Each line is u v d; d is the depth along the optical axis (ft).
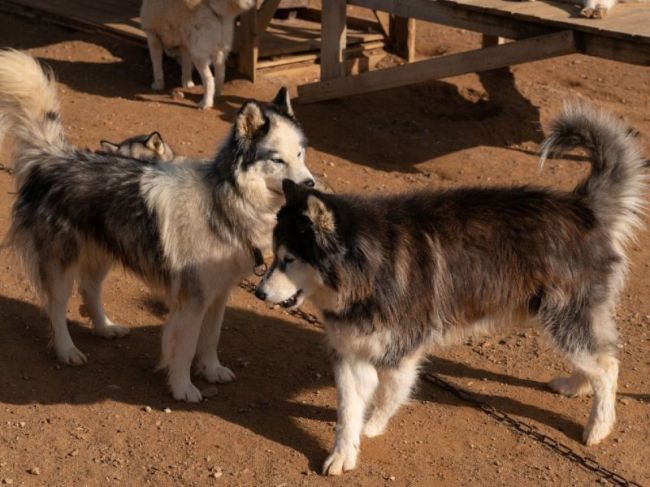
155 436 13.34
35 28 24.75
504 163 18.88
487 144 19.69
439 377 14.28
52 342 14.32
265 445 13.29
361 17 25.86
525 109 20.84
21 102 14.02
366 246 12.66
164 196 13.53
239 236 13.53
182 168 13.76
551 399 14.02
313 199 12.42
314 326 15.14
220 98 20.72
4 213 16.63
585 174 18.51
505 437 13.48
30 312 14.98
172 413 13.62
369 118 20.39
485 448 13.35
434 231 13.01
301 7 25.38
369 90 19.94
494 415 13.74
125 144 16.29
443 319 13.11
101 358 14.37
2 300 15.10
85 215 13.79
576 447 13.39
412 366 13.16
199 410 13.70
